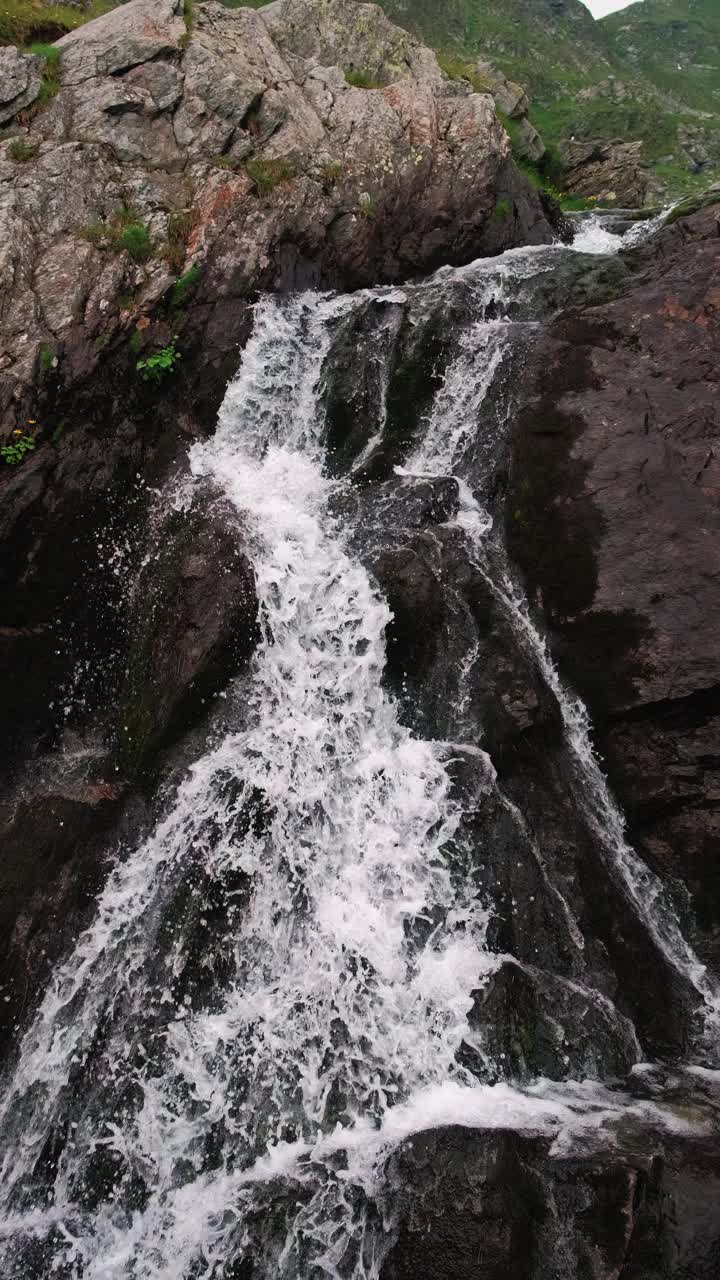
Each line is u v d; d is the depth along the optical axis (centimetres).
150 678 596
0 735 583
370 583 604
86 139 802
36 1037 477
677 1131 409
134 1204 430
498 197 976
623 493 618
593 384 664
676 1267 360
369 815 532
